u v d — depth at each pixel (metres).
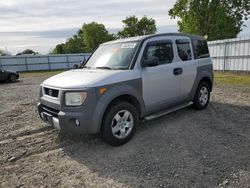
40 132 4.89
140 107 4.33
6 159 3.72
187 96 5.40
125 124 4.07
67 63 34.97
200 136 4.27
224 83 11.06
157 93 4.62
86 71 4.39
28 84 15.08
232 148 3.75
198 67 5.58
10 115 6.39
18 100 8.77
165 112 4.88
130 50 4.47
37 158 3.74
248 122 4.96
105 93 3.74
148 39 4.59
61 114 3.69
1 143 4.38
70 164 3.51
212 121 5.07
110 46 5.02
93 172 3.25
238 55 15.62
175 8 32.00
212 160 3.39
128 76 4.07
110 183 2.97
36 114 6.38
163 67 4.69
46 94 4.16
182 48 5.29
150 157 3.58
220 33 30.91
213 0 29.66
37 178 3.16
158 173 3.13
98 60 4.89
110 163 3.47
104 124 3.82
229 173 3.05
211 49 18.08
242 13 31.05
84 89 3.59
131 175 3.12
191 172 3.11
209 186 2.80
